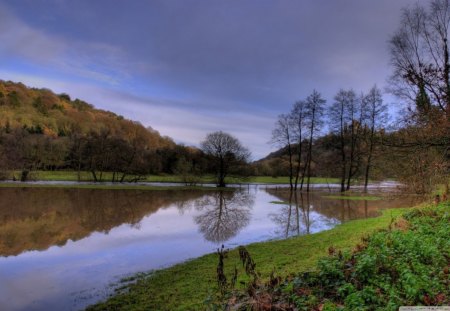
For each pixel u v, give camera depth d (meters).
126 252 17.17
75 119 119.00
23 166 78.06
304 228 23.67
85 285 12.41
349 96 50.88
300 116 56.31
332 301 6.74
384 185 55.53
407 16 20.81
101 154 82.31
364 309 6.08
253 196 52.31
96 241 19.78
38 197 42.72
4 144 78.19
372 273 7.61
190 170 80.31
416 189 17.67
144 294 11.15
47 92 132.50
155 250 17.58
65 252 17.25
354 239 15.23
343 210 32.66
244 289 8.27
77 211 32.03
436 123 13.95
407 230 12.47
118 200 42.31
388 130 17.50
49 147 88.12
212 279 11.94
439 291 6.77
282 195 52.53
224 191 63.50
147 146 116.19
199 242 19.45
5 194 45.22
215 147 78.56
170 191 60.25
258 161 112.81
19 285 12.47
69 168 95.06
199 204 40.50
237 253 15.91
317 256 12.98
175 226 24.97
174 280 12.35
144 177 83.88
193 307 9.29
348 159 52.91
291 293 7.29
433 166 15.29
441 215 14.12
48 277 13.33
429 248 9.05
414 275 7.22
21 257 16.30
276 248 16.45
